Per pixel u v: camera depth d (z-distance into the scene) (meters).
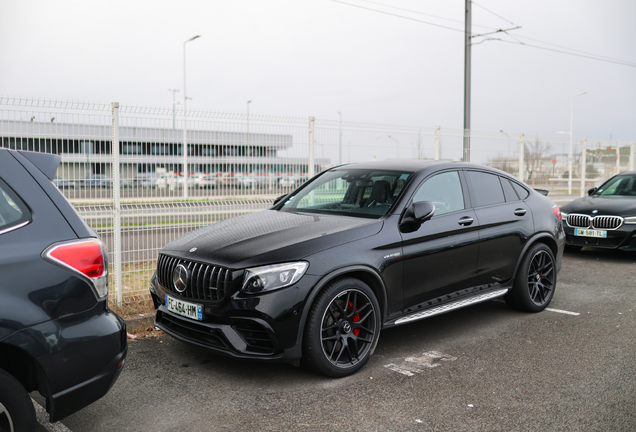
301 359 3.43
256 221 4.17
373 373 3.66
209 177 6.10
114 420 2.94
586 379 3.54
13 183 2.31
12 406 2.17
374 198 4.24
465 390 3.36
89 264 2.37
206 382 3.50
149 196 5.54
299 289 3.29
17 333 2.13
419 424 2.89
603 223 8.09
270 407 3.11
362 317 3.68
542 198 5.46
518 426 2.86
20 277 2.17
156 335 4.52
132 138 5.36
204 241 3.77
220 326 3.33
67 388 2.29
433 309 4.17
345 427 2.86
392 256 3.82
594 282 6.70
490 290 4.72
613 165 14.95
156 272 4.07
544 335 4.52
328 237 3.58
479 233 4.52
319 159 7.47
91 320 2.37
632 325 4.81
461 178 4.66
